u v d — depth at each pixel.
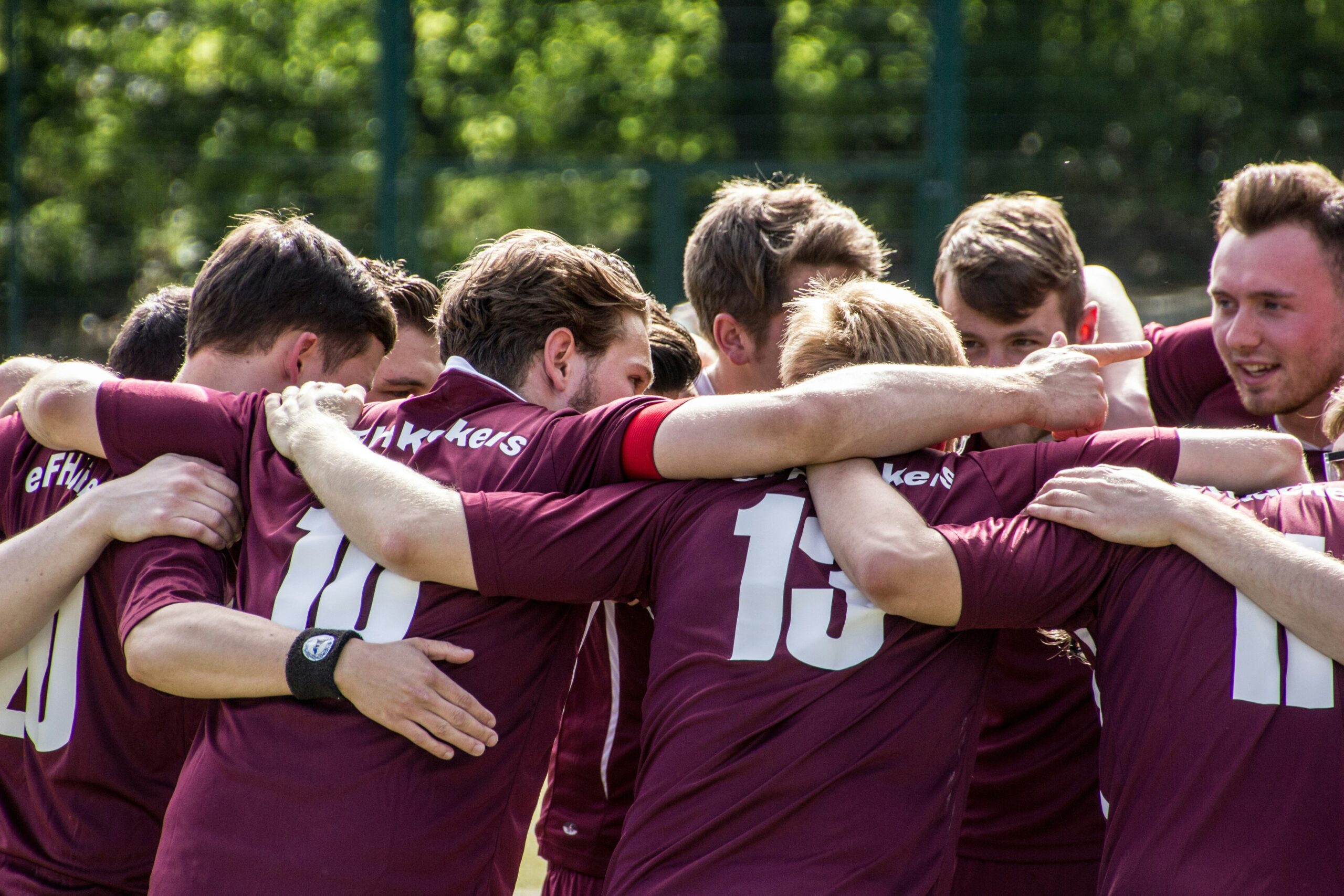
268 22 53.75
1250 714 6.55
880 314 8.24
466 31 54.50
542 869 15.79
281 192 38.53
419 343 11.59
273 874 6.93
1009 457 7.63
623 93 52.78
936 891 6.86
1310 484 7.61
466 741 7.09
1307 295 10.26
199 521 7.86
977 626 7.01
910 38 48.12
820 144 46.62
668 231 33.00
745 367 10.84
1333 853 6.40
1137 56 39.91
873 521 6.99
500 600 7.43
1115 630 7.07
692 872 6.70
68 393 8.36
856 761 6.79
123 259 36.69
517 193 39.72
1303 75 39.53
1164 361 12.20
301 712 7.18
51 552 7.86
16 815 8.33
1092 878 9.10
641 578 7.51
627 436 7.59
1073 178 34.69
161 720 8.16
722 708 6.90
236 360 8.94
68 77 38.72
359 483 7.47
